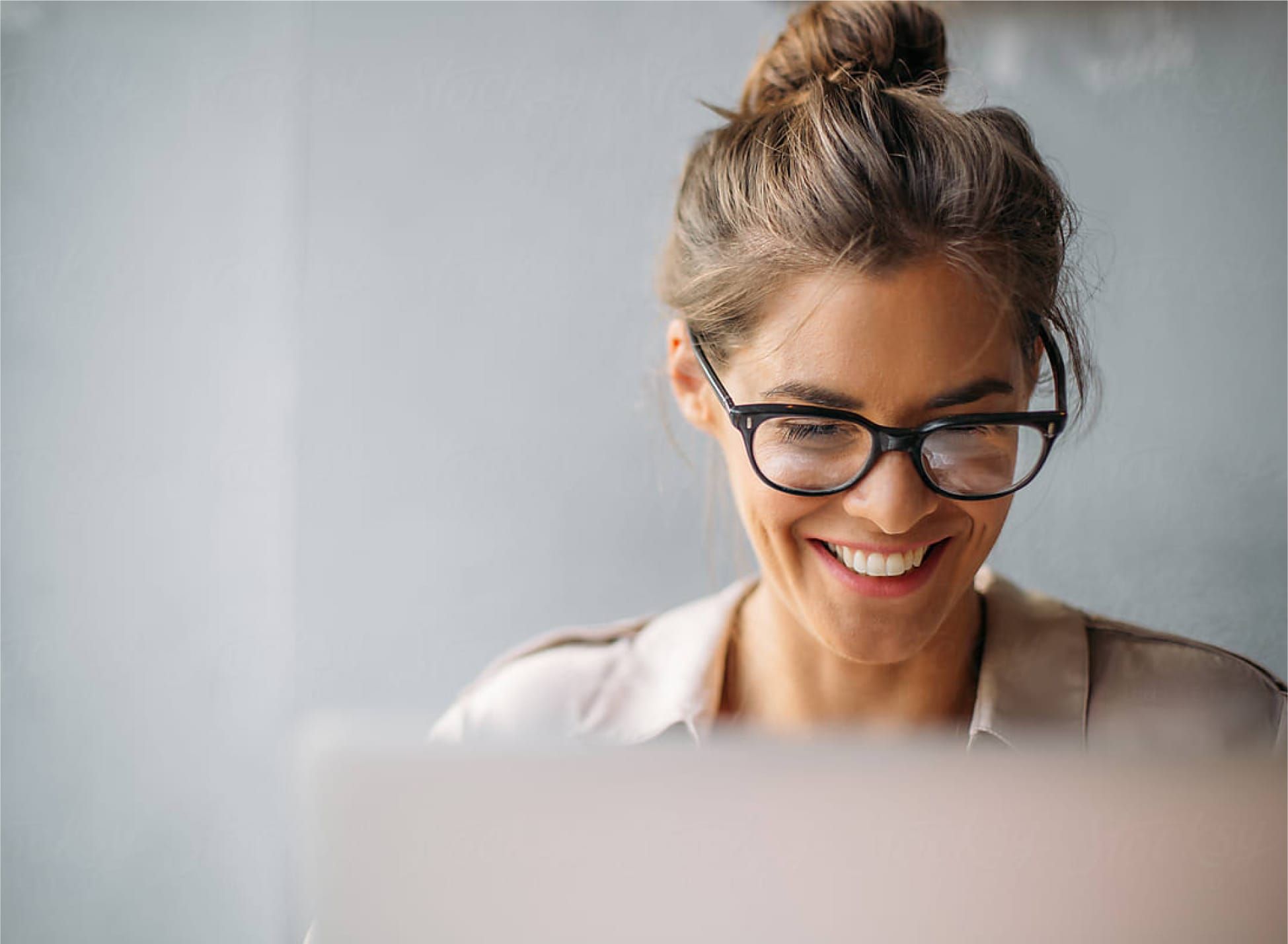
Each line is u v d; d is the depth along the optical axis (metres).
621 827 0.45
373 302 1.67
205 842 1.74
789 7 1.56
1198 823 0.44
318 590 1.69
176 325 1.70
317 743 0.46
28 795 1.73
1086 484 1.49
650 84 1.60
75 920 1.74
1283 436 1.48
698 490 1.60
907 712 0.99
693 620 1.10
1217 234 1.48
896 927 0.45
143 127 1.69
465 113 1.63
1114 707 0.98
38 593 1.71
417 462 1.67
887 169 0.81
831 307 0.80
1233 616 1.48
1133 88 1.48
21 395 1.70
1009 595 1.01
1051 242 0.88
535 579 1.65
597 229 1.62
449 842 0.46
